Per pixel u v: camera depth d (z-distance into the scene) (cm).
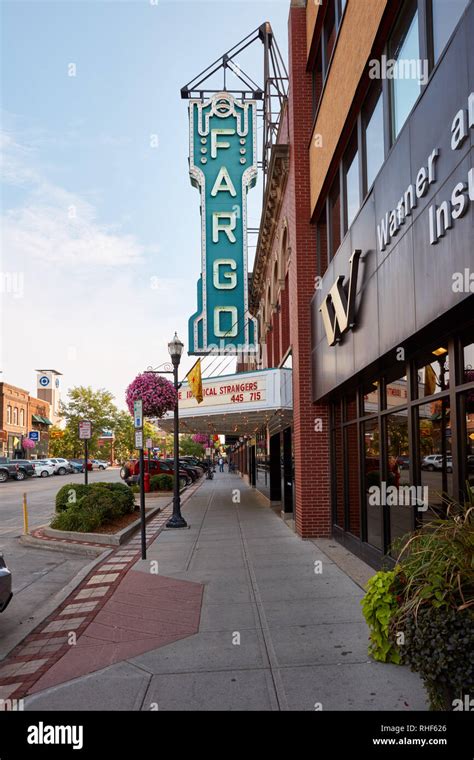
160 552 1090
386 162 671
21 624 699
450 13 521
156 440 9444
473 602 342
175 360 1501
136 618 675
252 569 910
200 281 2184
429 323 534
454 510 551
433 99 521
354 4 838
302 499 1208
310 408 1231
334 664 512
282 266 1708
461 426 548
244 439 4119
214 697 456
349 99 874
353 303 820
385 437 814
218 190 2184
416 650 360
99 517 1322
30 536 1334
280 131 1681
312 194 1236
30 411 6850
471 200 437
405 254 600
